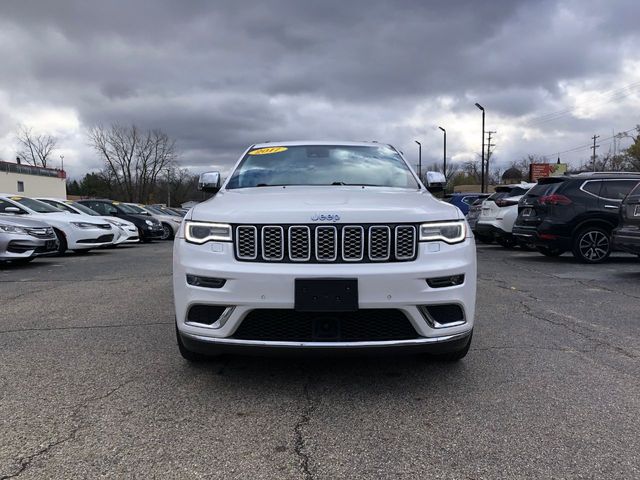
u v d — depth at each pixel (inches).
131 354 163.3
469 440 106.9
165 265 409.7
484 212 516.7
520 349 168.6
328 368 150.5
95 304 242.4
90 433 109.3
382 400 127.7
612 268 358.9
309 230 124.5
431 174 193.5
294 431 111.0
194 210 137.5
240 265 124.1
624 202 308.5
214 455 100.7
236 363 154.5
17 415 117.9
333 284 120.6
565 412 120.3
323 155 195.5
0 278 331.9
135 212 762.8
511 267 370.0
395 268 122.8
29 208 482.3
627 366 152.3
